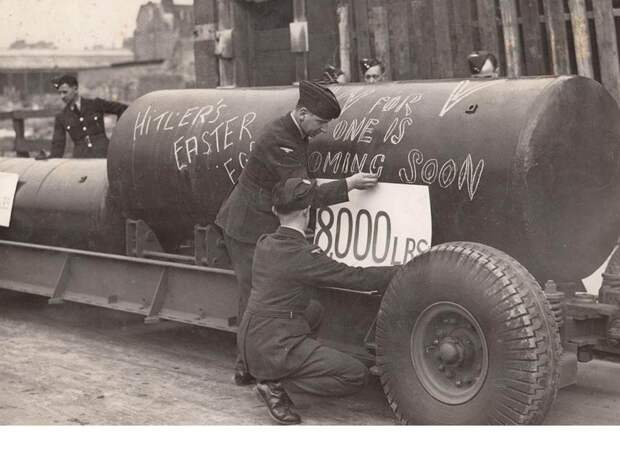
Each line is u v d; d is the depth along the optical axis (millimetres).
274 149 4711
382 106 4812
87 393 5168
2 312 7555
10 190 7176
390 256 4574
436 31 7844
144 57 15219
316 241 4895
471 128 4352
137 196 6059
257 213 4871
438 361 4156
